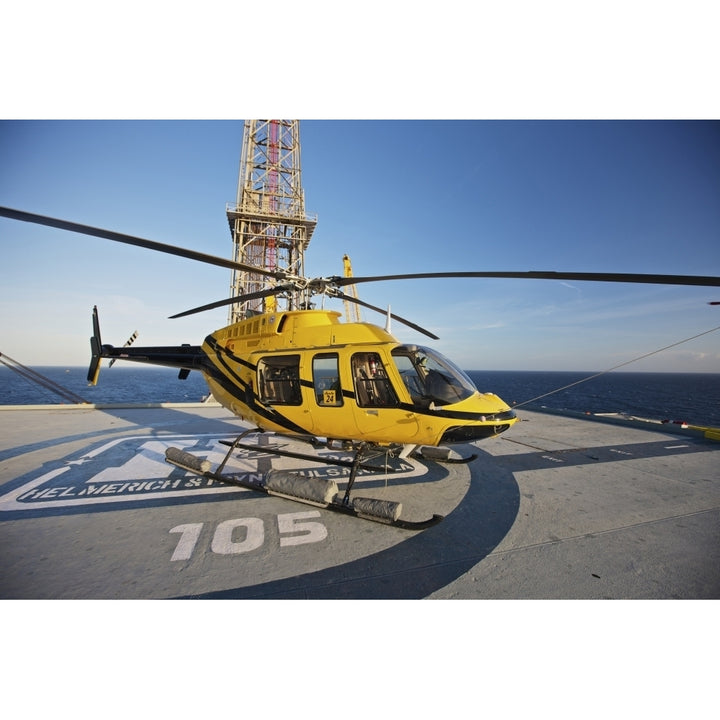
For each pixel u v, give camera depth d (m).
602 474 6.85
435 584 3.49
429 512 5.14
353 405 5.23
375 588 3.43
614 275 4.02
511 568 3.75
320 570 3.69
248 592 3.35
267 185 29.45
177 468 7.02
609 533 4.51
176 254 5.23
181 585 3.43
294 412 5.79
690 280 3.90
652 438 9.91
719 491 5.98
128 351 9.08
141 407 16.41
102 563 3.78
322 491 4.98
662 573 3.68
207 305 6.64
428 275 5.30
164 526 4.62
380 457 7.91
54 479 6.40
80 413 14.62
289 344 5.92
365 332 5.44
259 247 28.38
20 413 14.57
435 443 5.07
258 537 4.35
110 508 5.18
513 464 7.48
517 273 4.57
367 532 4.49
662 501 5.53
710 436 9.70
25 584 3.43
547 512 5.12
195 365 7.61
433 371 5.10
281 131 30.23
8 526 4.61
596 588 3.44
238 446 7.14
